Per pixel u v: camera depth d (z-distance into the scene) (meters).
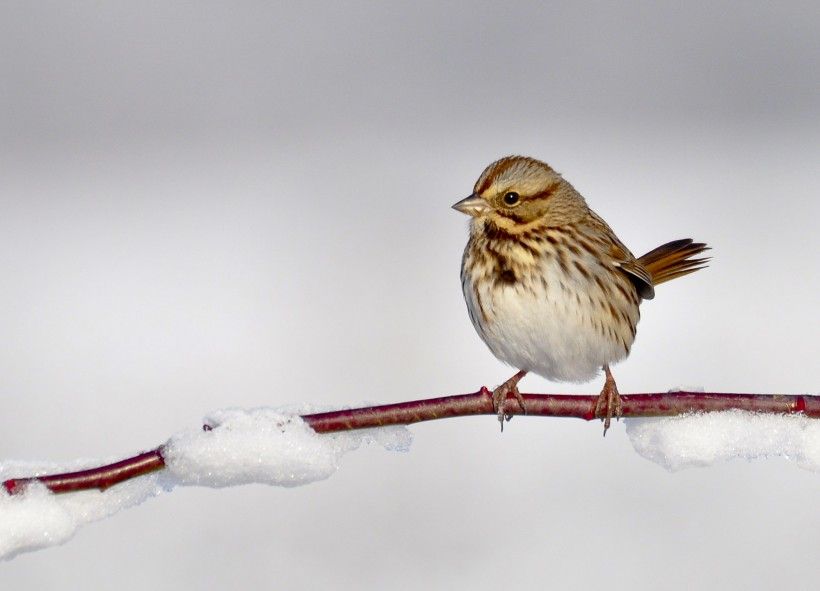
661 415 5.30
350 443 5.14
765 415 5.28
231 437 4.90
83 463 4.98
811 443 5.18
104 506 4.80
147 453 4.86
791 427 5.24
